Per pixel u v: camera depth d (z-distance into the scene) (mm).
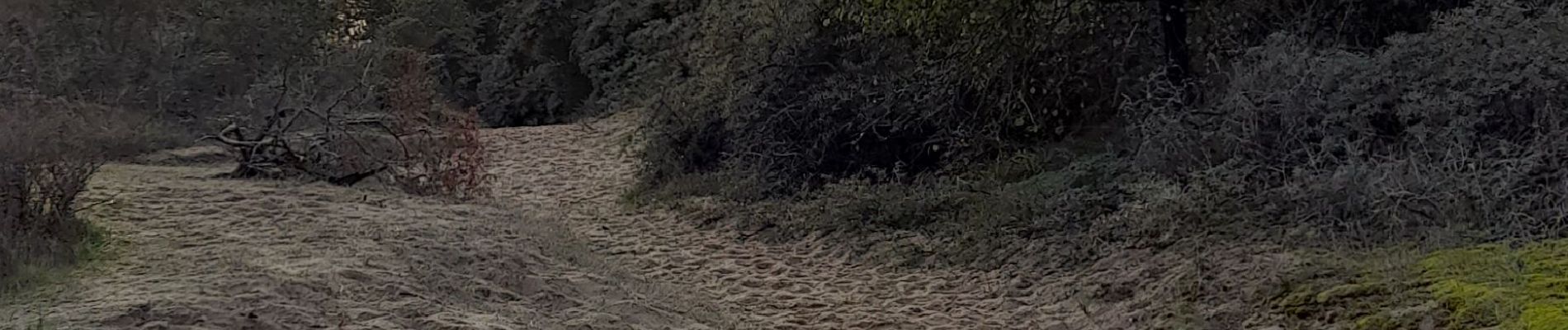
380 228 8203
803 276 8578
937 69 11383
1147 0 10570
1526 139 7184
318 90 16484
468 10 27844
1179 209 8117
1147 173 9047
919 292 7891
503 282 6965
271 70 18250
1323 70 8172
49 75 15648
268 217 8523
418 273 6664
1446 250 6184
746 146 12969
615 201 12852
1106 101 11375
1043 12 10117
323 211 8883
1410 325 5340
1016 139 11477
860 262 8938
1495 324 5070
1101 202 9008
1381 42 9750
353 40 23109
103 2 17078
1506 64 7211
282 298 5680
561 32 25328
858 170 11930
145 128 14039
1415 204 6859
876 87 12133
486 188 12219
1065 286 7551
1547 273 5535
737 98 13453
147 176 10672
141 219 8195
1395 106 7824
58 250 6578
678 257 9422
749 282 8391
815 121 12312
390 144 12008
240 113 15586
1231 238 7461
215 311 5273
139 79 16938
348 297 5930
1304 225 7250
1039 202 9305
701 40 16250
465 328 5469
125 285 5855
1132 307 6809
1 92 11734
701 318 6863
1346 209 7180
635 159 15852
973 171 10977
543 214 11570
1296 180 7832
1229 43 10422
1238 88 8867
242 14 18500
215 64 17578
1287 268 6453
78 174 7555
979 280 8086
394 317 5590
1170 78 10141
